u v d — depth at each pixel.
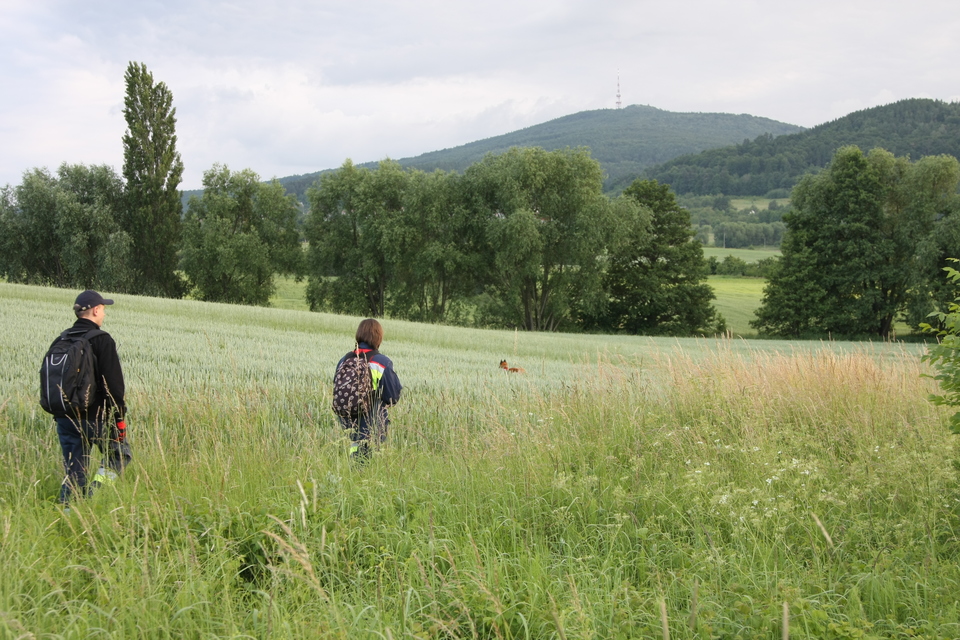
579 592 3.14
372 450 5.03
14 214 51.41
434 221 47.41
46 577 2.96
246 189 55.94
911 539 3.77
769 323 51.59
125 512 3.81
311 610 2.93
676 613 3.02
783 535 3.77
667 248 52.62
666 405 7.46
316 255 53.34
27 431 6.25
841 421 6.39
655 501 4.42
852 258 48.34
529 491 4.46
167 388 7.89
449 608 3.03
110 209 51.59
